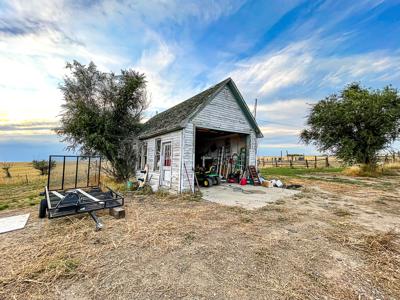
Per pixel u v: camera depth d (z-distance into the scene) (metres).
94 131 10.23
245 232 3.84
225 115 9.56
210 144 14.05
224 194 7.83
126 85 10.72
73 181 6.98
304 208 5.73
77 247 3.11
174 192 8.05
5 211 5.39
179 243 3.30
